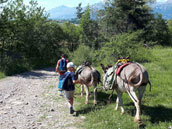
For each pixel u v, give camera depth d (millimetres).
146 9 44844
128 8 43906
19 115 7574
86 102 8469
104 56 20219
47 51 29625
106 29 41688
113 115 6922
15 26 25625
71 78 7586
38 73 20516
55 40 32062
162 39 42812
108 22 42031
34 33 28234
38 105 8820
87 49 22312
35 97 10266
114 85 7051
